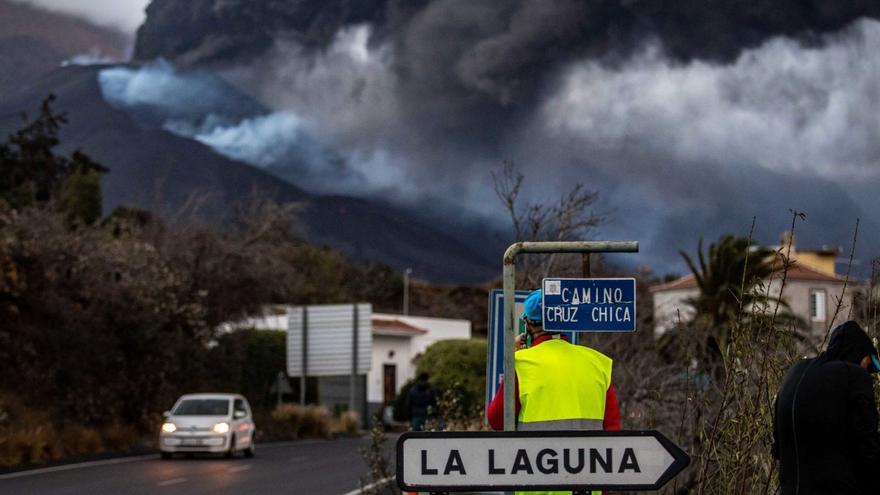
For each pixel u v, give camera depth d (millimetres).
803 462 9352
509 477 8484
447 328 112250
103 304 53125
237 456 49281
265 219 65750
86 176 82500
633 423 19875
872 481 9211
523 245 9711
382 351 102250
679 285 93875
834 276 82625
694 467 15688
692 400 15547
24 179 95125
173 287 60062
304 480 35906
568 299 9875
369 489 23266
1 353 47875
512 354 9695
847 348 9570
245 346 67188
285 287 67062
